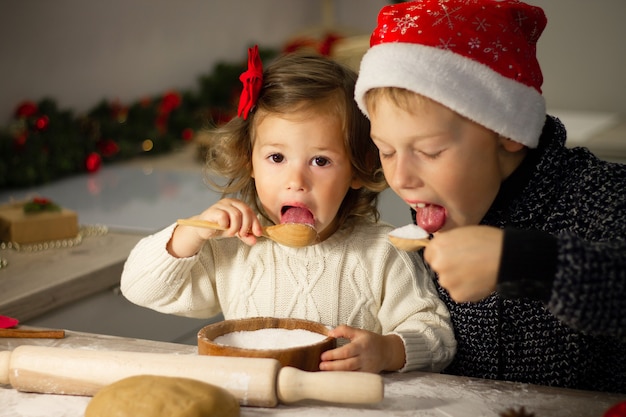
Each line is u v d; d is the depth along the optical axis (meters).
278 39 3.52
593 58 2.77
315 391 0.93
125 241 1.64
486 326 1.13
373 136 1.01
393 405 0.96
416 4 1.03
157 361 0.96
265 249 1.21
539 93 1.03
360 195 1.22
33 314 1.36
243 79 1.15
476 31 0.99
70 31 2.45
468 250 0.87
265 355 0.97
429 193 0.99
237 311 1.20
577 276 0.85
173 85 2.90
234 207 1.13
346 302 1.18
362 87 1.01
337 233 1.21
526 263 0.86
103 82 2.59
